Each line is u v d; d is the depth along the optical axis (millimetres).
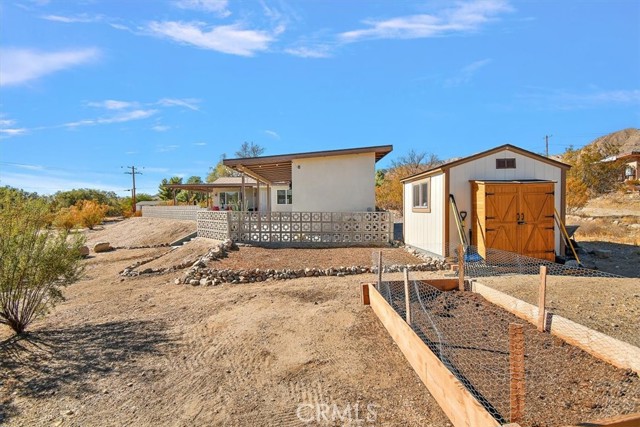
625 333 4059
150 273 9711
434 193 9836
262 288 7336
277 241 12359
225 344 4320
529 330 4180
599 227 15406
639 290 6074
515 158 9227
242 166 14445
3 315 4738
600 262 9219
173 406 2979
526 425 2330
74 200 43438
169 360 3920
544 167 9188
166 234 19109
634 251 10703
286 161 13867
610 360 3227
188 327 5020
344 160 13984
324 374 3451
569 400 2645
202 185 27203
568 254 9617
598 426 1897
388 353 3859
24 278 4883
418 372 3270
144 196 50500
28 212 5098
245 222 12391
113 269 11250
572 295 5781
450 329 4227
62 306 6496
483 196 8539
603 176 24766
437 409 2746
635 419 1947
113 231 24109
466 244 8883
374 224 12375
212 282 7930
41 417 2881
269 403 2973
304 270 8406
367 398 2977
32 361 3984
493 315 4730
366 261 9328
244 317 5359
